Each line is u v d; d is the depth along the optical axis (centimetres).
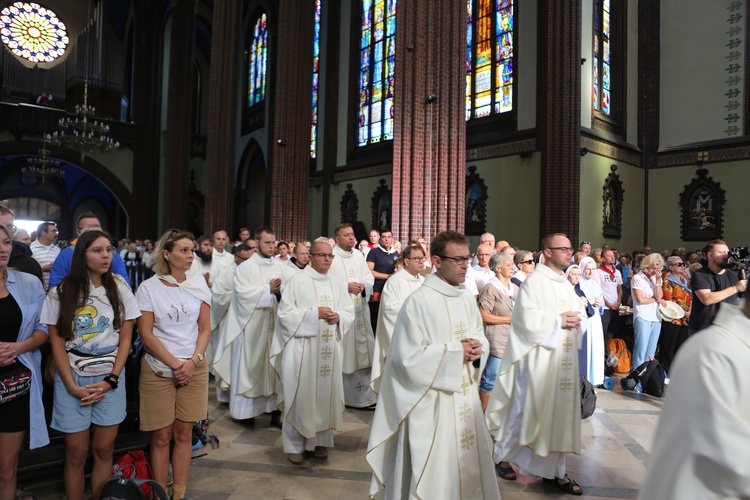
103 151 2933
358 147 2525
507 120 1911
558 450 420
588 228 1827
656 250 2034
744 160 1819
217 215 1991
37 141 2733
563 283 452
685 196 1962
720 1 1903
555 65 1702
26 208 3344
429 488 299
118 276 373
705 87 1933
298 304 502
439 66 1165
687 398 168
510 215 1864
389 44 2384
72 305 338
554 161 1689
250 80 3291
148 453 410
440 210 1144
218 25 2025
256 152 3288
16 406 336
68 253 454
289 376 484
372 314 837
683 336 794
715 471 158
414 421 306
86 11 3222
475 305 349
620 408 678
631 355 884
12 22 3020
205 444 525
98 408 351
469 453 315
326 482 447
